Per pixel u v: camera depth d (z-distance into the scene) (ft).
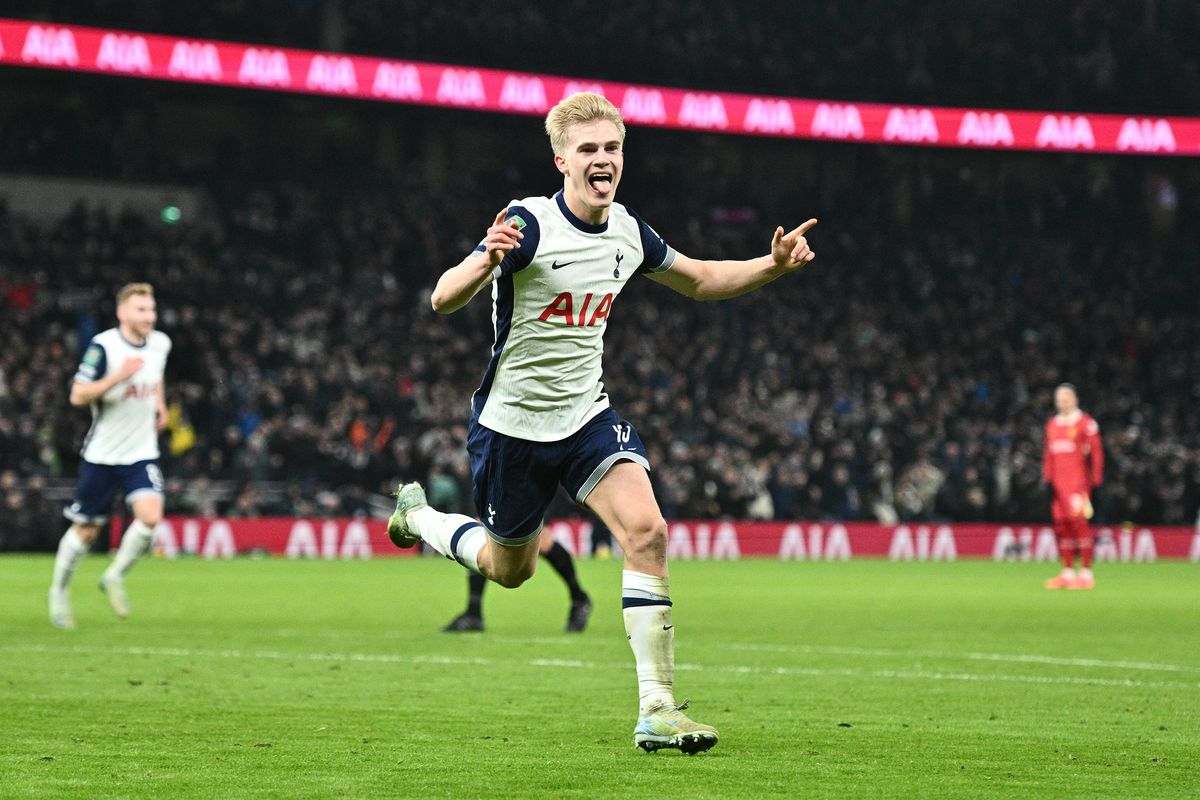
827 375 137.49
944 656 38.83
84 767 20.75
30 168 137.59
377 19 146.61
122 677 32.07
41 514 99.25
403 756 21.79
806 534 115.34
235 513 104.68
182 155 147.95
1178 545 122.83
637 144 163.22
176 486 104.22
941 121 142.72
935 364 143.23
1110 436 131.75
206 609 55.01
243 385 114.11
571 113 22.34
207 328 121.90
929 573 91.09
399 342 130.52
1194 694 30.48
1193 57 171.73
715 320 143.54
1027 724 25.77
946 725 25.58
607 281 22.74
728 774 20.31
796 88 161.99
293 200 144.46
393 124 155.63
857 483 120.88
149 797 18.47
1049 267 162.91
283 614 52.75
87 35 116.06
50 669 33.60
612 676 32.89
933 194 170.91
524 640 42.29
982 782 19.84
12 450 101.19
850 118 141.38
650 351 133.80
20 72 139.23
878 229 164.76
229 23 142.00
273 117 150.61
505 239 20.44
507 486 23.29
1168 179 173.78
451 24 149.38
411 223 144.66
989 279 160.35
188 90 146.30
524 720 25.84
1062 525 76.84
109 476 46.32
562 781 19.66
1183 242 171.83
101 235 128.67
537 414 22.88
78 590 65.41
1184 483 127.54
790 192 169.58
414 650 39.01
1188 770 20.97
